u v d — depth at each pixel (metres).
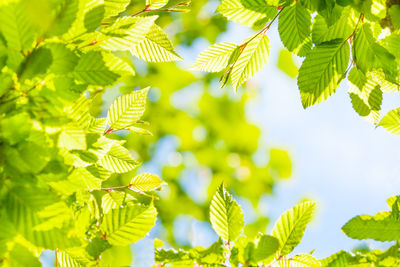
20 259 1.36
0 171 1.37
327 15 1.48
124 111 1.50
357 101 1.52
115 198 1.56
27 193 1.36
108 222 1.45
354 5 1.47
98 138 1.41
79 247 1.39
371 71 1.50
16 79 1.36
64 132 1.39
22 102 1.37
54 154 1.37
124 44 1.42
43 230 1.36
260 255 1.45
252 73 1.56
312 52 1.49
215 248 1.45
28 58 1.36
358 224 1.47
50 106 1.37
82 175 1.46
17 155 1.36
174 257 1.46
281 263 1.46
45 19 1.34
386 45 1.49
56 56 1.37
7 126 1.36
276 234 1.46
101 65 1.39
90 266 1.46
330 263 1.46
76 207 1.48
